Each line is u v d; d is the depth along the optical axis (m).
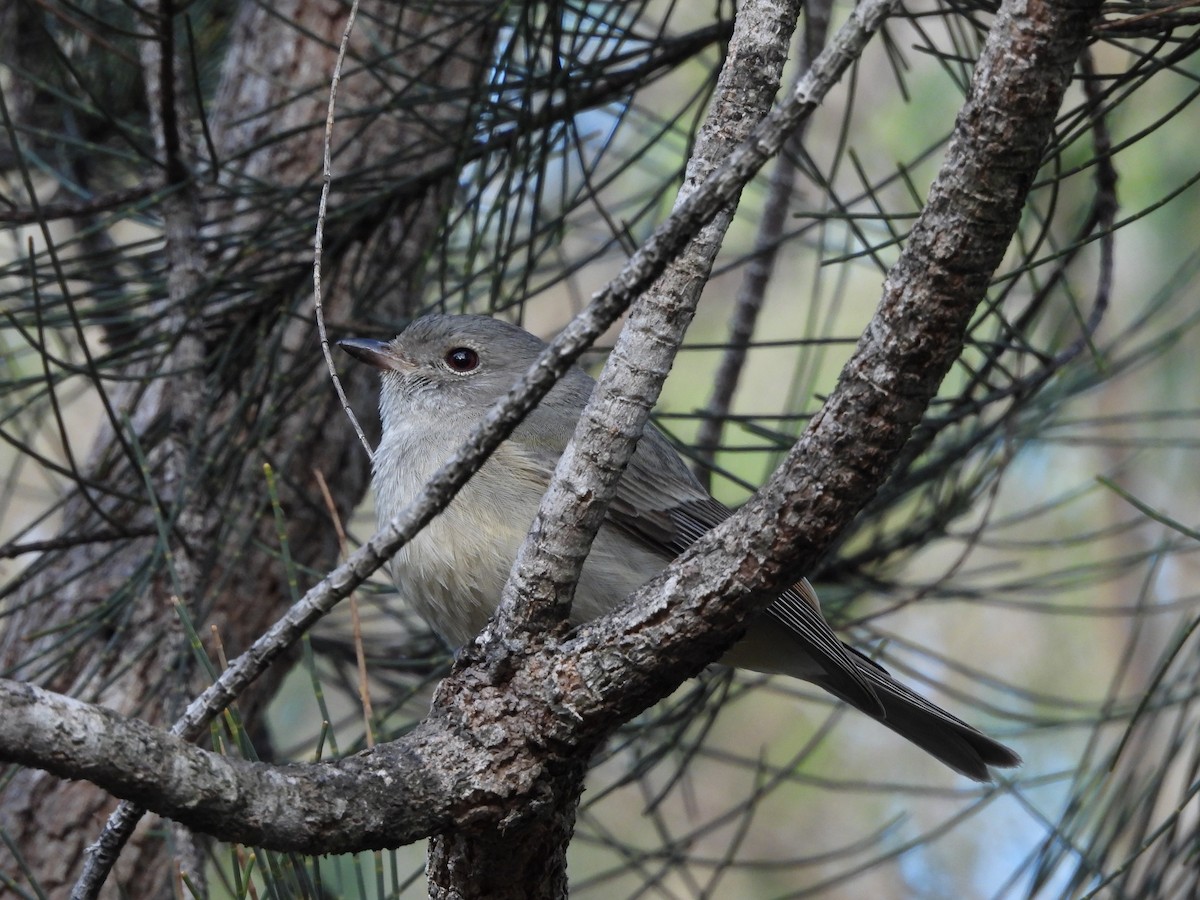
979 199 4.69
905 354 4.93
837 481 5.14
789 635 8.36
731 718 16.55
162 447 9.23
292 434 9.92
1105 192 7.96
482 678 5.54
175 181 8.30
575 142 8.52
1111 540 15.21
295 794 4.98
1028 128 4.57
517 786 5.39
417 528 4.82
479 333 8.89
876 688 8.62
